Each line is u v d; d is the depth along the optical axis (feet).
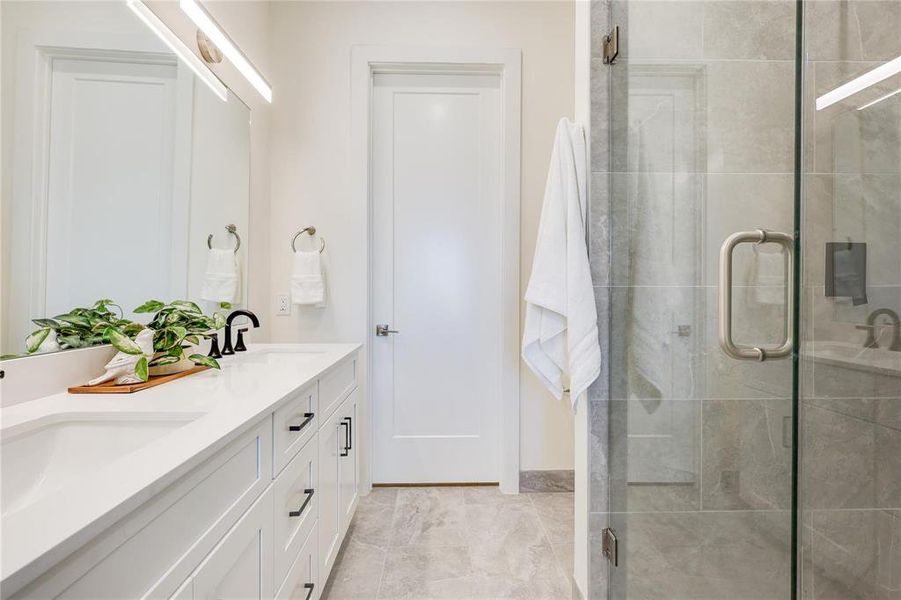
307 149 7.19
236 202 5.89
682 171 3.70
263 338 6.90
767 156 3.53
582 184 4.46
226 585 2.37
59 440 2.66
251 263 6.45
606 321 4.49
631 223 4.27
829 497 3.46
